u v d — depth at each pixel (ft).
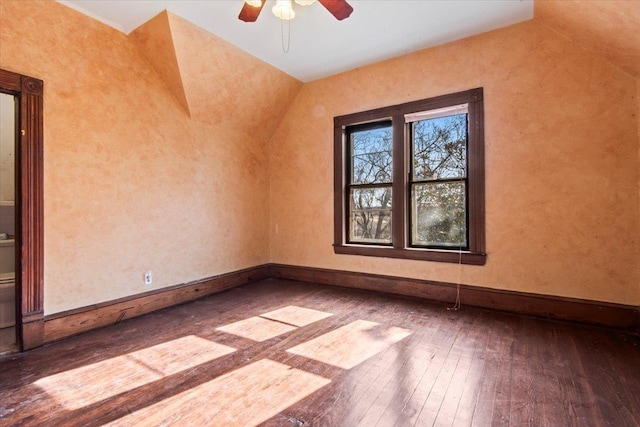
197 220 12.25
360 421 5.12
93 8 8.86
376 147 13.17
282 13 7.49
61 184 8.51
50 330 8.18
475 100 10.73
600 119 9.04
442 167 11.69
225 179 13.42
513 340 8.18
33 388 6.09
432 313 10.30
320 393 5.90
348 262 13.60
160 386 6.16
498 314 10.16
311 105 14.48
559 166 9.57
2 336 8.50
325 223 14.19
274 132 15.55
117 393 5.93
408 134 12.28
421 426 4.99
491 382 6.23
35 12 8.05
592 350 7.57
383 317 9.96
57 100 8.43
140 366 6.93
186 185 11.84
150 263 10.65
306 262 14.74
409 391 5.95
